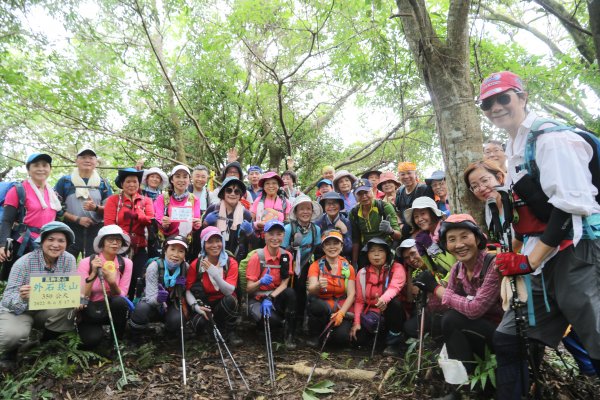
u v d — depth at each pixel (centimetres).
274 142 1220
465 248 326
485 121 768
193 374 380
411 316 453
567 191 221
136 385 358
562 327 252
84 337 400
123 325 429
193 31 1029
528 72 813
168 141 1118
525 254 256
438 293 364
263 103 1104
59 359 368
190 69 1066
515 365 265
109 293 418
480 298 316
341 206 522
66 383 354
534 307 253
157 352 424
